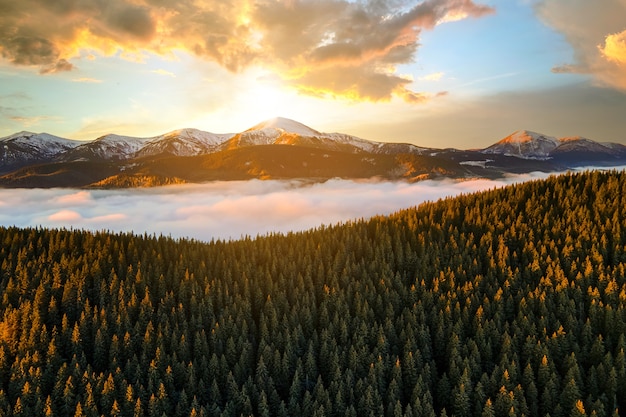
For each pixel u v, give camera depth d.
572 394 77.19
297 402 87.75
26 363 94.12
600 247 123.62
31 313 110.88
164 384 90.62
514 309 109.25
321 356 97.62
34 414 84.31
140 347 105.38
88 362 103.56
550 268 116.94
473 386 86.56
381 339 97.25
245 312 116.62
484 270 131.12
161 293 126.00
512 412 76.25
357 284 124.00
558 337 91.00
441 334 100.94
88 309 112.69
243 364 95.62
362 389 85.31
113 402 86.69
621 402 79.19
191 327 110.50
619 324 93.06
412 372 89.38
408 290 122.69
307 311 111.38
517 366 86.19
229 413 83.56
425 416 79.00
